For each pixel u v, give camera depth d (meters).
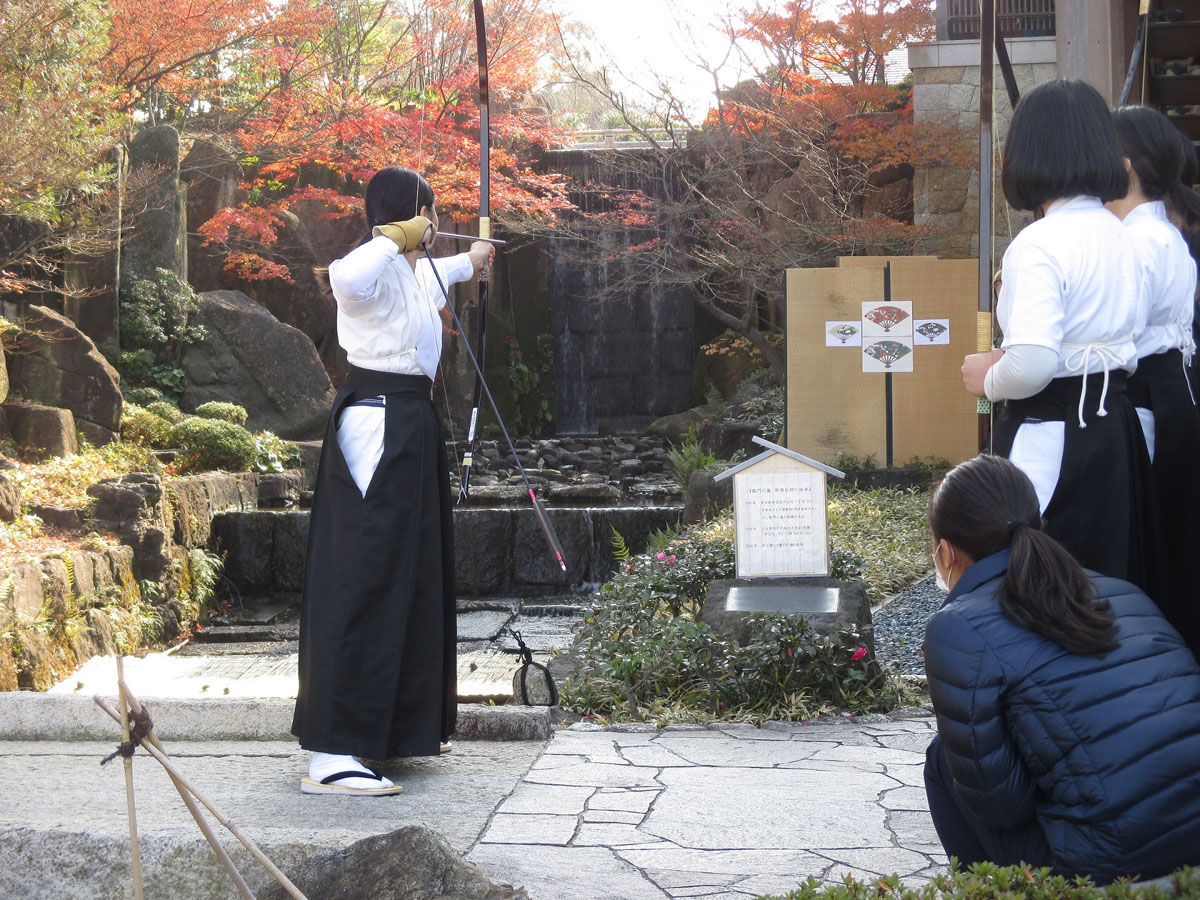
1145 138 2.44
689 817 2.83
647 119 16.20
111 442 11.69
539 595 11.26
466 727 3.80
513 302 21.34
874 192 14.08
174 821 2.63
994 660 1.75
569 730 4.09
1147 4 6.81
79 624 8.03
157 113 16.50
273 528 11.51
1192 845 1.63
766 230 13.48
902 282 10.67
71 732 3.84
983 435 2.48
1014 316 2.22
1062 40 7.69
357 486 3.06
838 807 2.94
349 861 2.06
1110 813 1.64
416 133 14.21
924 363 10.66
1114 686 1.70
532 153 19.95
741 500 4.96
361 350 3.12
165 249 14.54
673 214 14.20
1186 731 1.67
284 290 17.31
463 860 2.11
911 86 14.13
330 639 3.02
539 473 15.73
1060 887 1.52
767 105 13.21
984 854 1.97
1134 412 2.25
